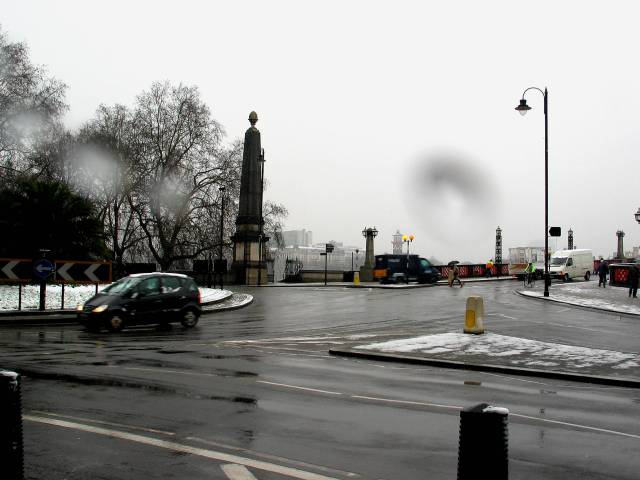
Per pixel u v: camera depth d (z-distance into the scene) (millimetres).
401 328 22500
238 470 6008
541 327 22094
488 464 3945
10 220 31938
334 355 15578
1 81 48438
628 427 8250
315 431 7598
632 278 36281
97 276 29047
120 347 16391
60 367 12375
